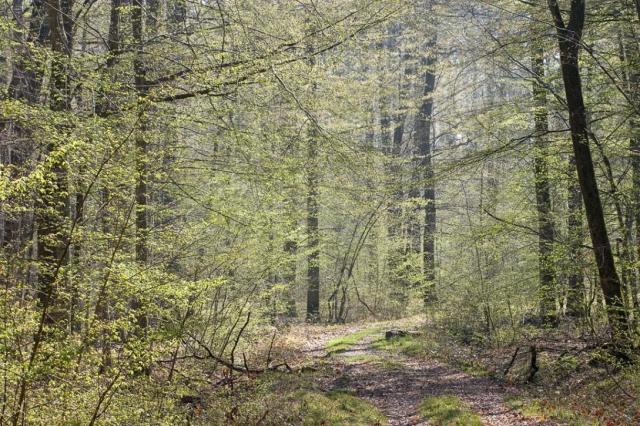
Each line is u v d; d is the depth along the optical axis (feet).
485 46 45.44
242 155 35.17
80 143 19.81
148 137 29.30
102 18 42.80
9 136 28.09
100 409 20.63
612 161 47.75
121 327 21.70
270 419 30.30
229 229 37.37
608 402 32.07
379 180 43.93
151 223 33.94
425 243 87.45
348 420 31.07
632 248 41.73
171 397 26.37
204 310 37.88
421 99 83.46
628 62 40.73
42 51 28.76
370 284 95.40
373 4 35.24
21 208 21.40
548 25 40.45
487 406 34.81
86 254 23.85
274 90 34.78
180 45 34.60
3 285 19.11
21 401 18.11
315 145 37.32
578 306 47.55
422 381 43.16
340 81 43.16
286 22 35.47
